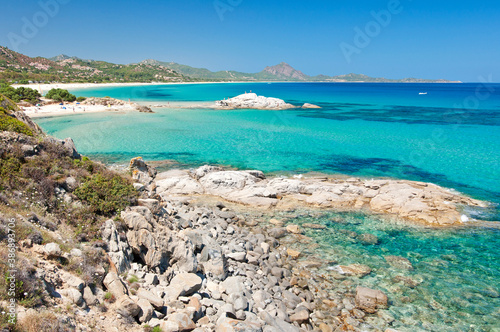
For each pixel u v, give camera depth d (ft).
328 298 45.32
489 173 112.88
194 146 151.43
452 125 212.43
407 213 76.79
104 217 41.14
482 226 71.77
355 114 272.92
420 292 47.47
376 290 45.80
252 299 41.37
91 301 28.07
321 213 78.43
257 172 101.35
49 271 27.66
